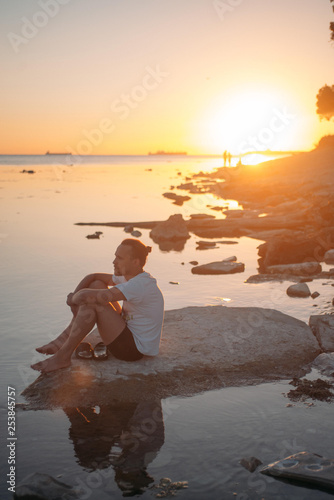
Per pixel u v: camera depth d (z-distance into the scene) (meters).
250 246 11.55
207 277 8.42
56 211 17.75
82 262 9.39
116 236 12.64
